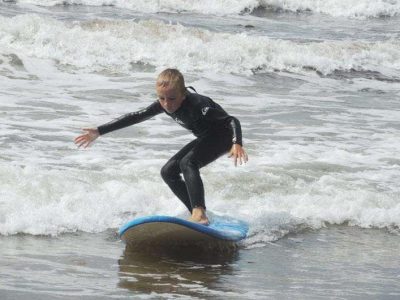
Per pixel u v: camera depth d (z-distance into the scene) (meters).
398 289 20.41
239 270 21.30
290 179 30.55
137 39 58.12
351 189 30.08
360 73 61.22
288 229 25.53
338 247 24.28
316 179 31.19
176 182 24.00
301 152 35.69
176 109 22.69
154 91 47.84
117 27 59.34
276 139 38.16
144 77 51.53
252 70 56.81
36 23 55.72
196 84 51.44
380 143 38.94
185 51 56.28
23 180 26.39
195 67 55.25
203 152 23.28
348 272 21.75
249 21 81.44
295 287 19.98
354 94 53.84
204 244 22.77
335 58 62.75
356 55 63.84
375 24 87.31
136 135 37.06
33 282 18.77
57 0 79.06
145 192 26.83
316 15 89.81
